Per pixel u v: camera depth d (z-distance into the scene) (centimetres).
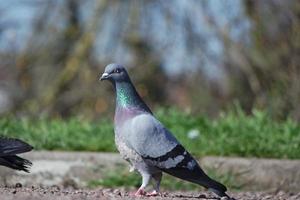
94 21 1769
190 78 1728
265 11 1686
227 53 1680
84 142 1115
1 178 1038
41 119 1361
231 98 1681
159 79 1767
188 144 1093
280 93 1588
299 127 1150
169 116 1257
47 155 1054
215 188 750
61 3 1808
